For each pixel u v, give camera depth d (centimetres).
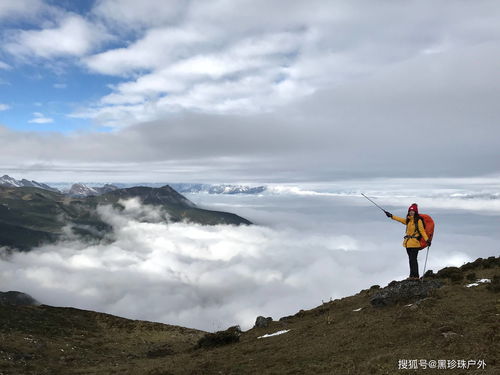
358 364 1398
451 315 1659
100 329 4369
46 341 3334
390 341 1574
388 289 2184
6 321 3728
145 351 3466
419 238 2030
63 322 4303
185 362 2180
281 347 1988
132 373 2147
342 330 1944
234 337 2648
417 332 1566
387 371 1261
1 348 2805
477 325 1470
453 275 2341
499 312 1565
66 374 2450
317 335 2019
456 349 1295
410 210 2045
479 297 1847
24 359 2681
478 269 2552
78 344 3491
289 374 1503
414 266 2056
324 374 1395
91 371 2459
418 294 2027
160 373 1942
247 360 1870
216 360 2016
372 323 1873
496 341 1283
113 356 3188
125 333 4294
